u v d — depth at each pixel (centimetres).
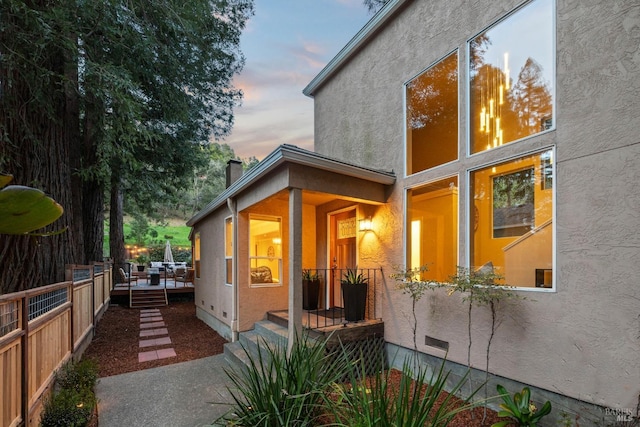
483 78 426
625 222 288
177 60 785
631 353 279
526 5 377
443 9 479
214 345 687
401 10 554
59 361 443
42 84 534
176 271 1664
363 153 632
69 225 620
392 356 522
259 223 716
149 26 674
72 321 517
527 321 352
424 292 472
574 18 330
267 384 285
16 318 298
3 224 120
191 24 725
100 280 929
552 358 330
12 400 283
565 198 330
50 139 580
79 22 556
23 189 104
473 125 434
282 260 735
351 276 568
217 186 3155
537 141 356
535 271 359
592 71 315
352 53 665
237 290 675
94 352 630
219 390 452
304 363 300
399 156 540
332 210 701
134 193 1358
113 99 596
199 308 1009
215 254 859
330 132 745
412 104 531
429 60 497
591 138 313
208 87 980
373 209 580
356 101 659
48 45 524
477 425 340
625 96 293
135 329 834
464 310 417
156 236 3098
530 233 366
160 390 453
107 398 427
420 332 477
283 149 441
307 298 673
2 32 460
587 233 312
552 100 350
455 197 454
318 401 281
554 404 328
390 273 537
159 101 862
